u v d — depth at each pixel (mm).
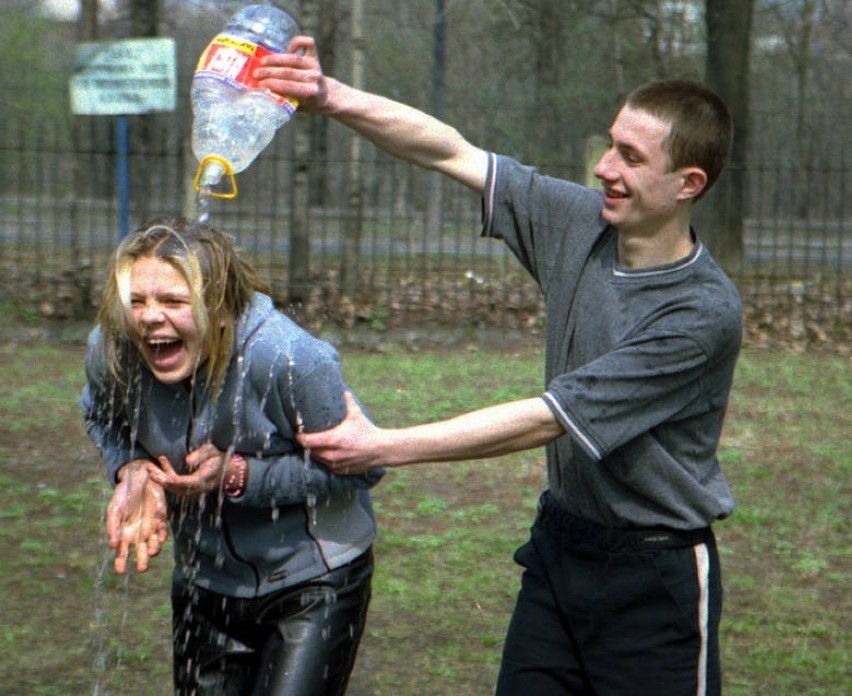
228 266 3553
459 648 6508
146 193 15633
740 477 9875
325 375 3582
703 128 3619
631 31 26750
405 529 8453
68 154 17406
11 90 26016
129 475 3816
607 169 3688
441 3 23578
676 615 3770
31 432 10594
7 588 7168
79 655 6305
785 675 6258
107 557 7578
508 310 16016
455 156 4105
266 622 3885
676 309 3650
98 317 3582
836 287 17234
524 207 3990
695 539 3797
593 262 3834
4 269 16672
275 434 3676
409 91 25031
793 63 32500
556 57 26938
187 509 3885
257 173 15875
